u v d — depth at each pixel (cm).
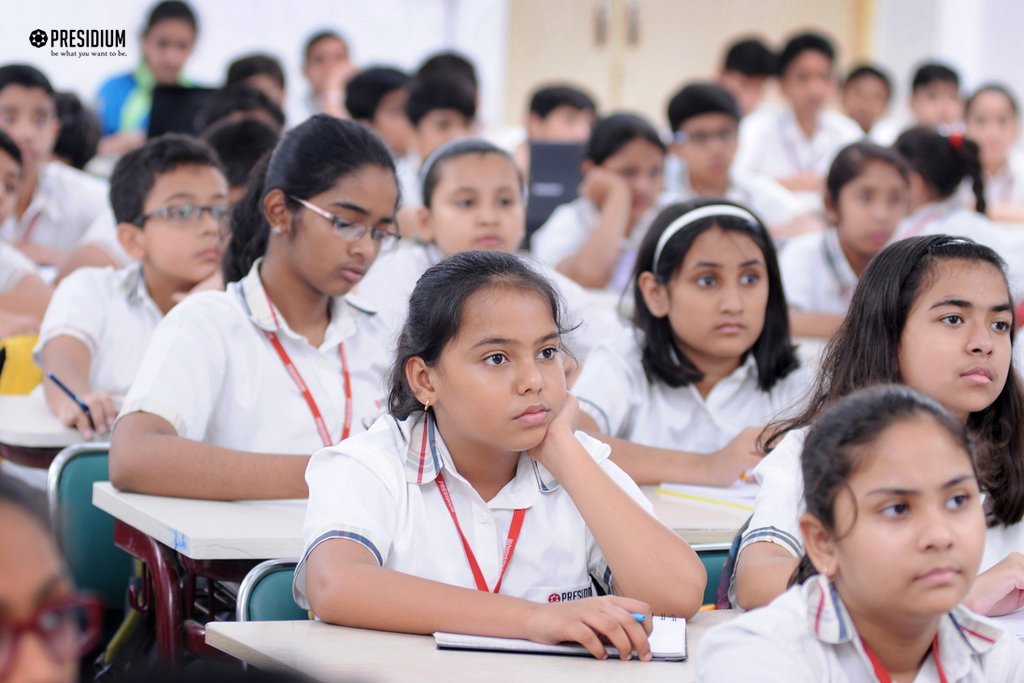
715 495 281
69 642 92
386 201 290
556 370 210
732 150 649
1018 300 328
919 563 151
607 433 317
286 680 81
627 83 987
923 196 546
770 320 323
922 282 227
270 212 292
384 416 225
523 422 207
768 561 213
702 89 646
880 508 153
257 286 297
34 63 725
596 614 187
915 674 164
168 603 250
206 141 430
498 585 212
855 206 480
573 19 970
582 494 210
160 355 285
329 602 197
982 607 207
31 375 374
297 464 268
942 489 152
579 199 596
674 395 324
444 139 680
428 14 936
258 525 244
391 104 725
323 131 290
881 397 158
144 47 795
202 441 287
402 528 212
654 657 186
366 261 291
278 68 734
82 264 507
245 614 221
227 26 892
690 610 206
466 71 753
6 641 89
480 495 216
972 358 224
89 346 355
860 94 905
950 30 980
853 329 234
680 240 314
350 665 179
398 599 194
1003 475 229
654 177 581
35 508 94
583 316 401
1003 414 231
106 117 799
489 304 206
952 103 898
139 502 261
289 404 295
